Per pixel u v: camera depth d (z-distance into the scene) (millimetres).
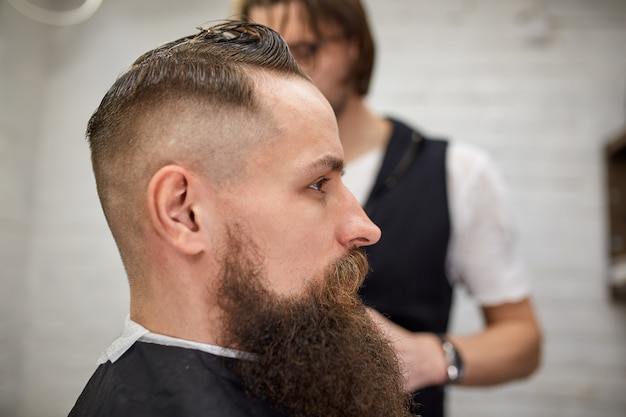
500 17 2369
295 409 629
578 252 2240
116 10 2525
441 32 2385
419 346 1158
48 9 2527
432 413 1258
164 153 643
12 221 2342
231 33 739
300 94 675
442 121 2346
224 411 604
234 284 633
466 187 1381
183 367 624
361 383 648
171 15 2504
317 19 1182
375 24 2408
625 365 2178
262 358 629
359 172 1353
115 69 2498
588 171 2271
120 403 614
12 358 2332
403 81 2377
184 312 651
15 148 2354
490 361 1273
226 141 639
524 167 2295
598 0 2340
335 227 685
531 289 2240
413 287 1286
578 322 2213
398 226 1304
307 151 655
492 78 2348
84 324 2389
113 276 2404
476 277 1421
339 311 663
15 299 2355
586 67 2318
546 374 2199
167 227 639
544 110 2314
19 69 2375
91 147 707
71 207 2441
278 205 646
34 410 2359
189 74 656
